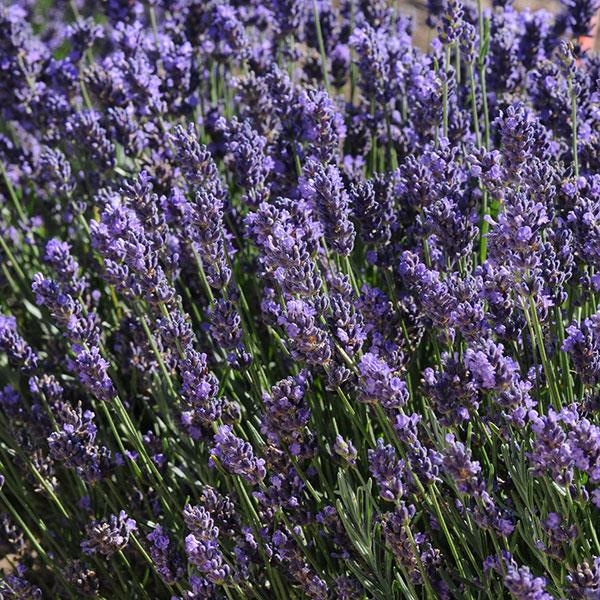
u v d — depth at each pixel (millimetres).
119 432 1538
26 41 1746
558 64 1664
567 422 1255
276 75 1550
